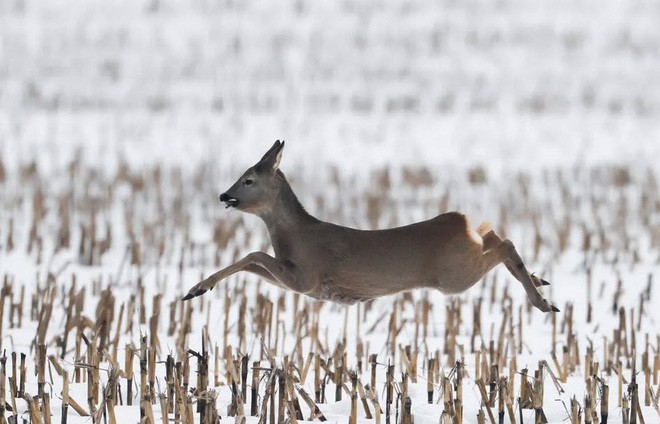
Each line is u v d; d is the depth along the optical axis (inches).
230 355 1227.2
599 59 5354.3
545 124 4279.0
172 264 2220.7
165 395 1131.9
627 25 5856.3
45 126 3941.9
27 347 1524.4
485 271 1269.7
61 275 2069.4
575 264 2317.9
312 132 4025.6
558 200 3026.6
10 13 5762.8
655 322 1790.1
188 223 2445.9
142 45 5364.2
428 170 3314.5
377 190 3016.7
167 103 4461.1
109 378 1123.3
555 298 1978.3
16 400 1208.8
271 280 1284.4
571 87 4928.6
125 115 4229.8
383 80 4975.4
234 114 4308.6
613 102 4643.2
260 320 1558.8
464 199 2997.0
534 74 5108.3
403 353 1331.2
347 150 3737.7
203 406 1115.9
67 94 4554.6
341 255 1240.2
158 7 5974.4
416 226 1244.5
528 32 5743.1
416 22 5880.9
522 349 1578.5
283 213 1258.6
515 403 1218.0
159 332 1635.1
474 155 3715.6
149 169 3262.8
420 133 4069.9
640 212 2770.7
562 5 6225.4
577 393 1278.3
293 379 1176.8
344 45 5477.4
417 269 1236.5
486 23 5885.8
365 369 1435.8
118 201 2859.3
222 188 3090.6
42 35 5418.3
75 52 5187.0
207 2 6097.4
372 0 6259.8
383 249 1234.6
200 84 4815.5
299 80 4938.5
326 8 6087.6
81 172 3221.0
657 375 1360.7
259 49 5383.9
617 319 1804.9
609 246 2415.1
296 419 1118.4
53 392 1249.4
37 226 2480.3
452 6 6171.3
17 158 3378.4
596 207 2746.1
